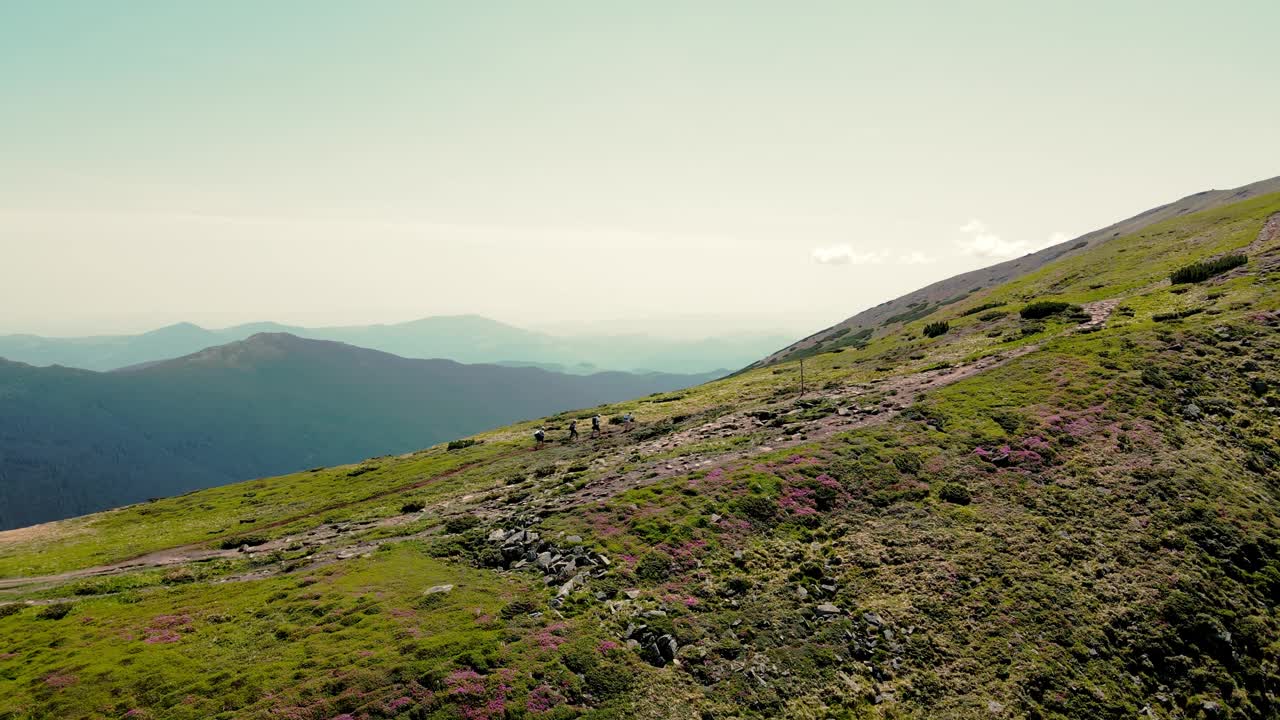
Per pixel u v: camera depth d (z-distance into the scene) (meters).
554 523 50.53
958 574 41.47
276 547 65.38
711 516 48.75
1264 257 93.81
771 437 69.81
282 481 121.12
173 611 43.34
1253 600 39.31
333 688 30.92
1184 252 118.19
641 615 37.47
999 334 102.81
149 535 84.75
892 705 32.50
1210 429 56.38
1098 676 34.31
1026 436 57.09
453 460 108.31
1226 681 34.53
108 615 44.09
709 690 32.50
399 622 36.97
